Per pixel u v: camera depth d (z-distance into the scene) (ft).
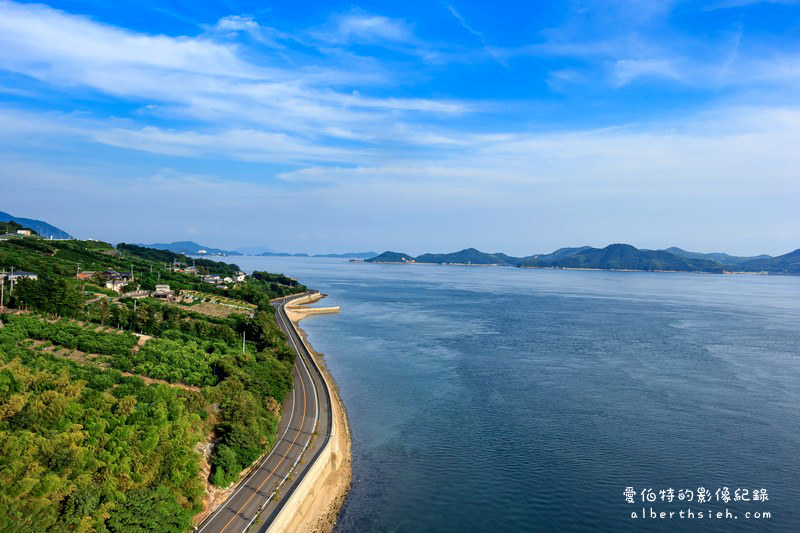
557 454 234.38
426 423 269.85
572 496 200.54
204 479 171.32
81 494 130.21
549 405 297.74
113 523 131.54
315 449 207.10
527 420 274.16
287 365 316.40
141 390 202.28
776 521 186.09
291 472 186.60
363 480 209.36
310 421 238.89
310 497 187.42
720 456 232.73
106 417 167.02
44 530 115.96
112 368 237.86
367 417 277.85
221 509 161.27
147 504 140.36
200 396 209.87
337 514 184.65
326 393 283.79
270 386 262.67
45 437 142.72
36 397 158.71
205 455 182.70
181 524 144.87
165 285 549.54
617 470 220.43
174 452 164.96
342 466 219.41
